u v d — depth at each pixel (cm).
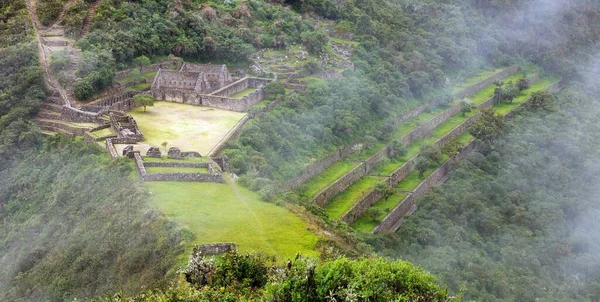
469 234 14962
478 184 17350
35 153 14912
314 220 11319
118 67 19588
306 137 16850
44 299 10181
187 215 10450
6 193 14125
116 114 16038
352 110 19000
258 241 9806
